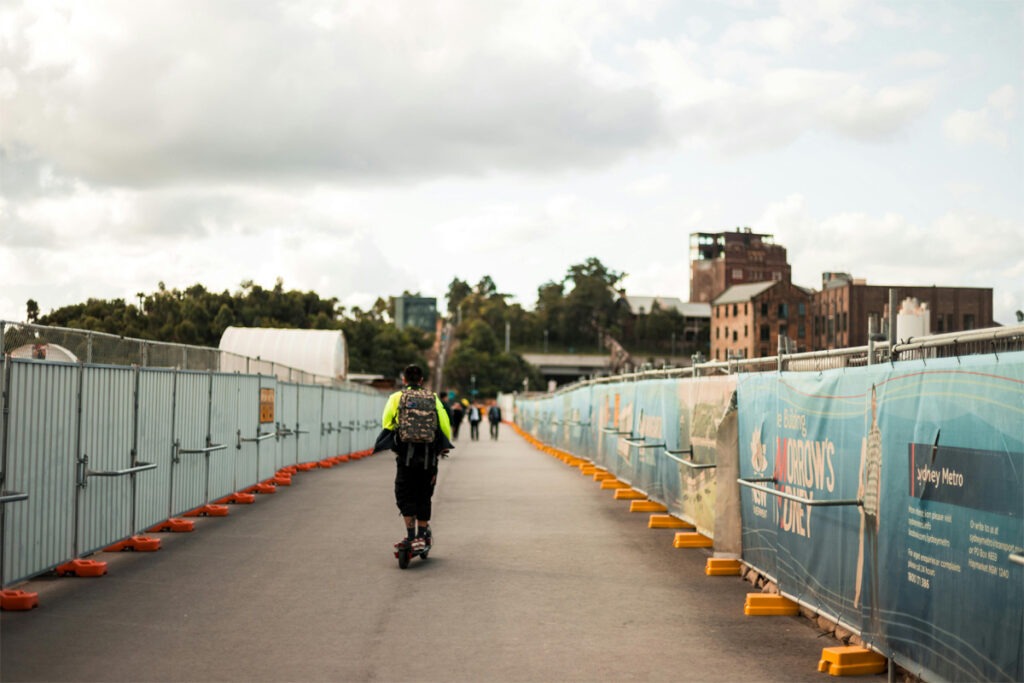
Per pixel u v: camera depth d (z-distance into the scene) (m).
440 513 15.65
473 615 8.20
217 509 14.79
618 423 20.09
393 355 154.12
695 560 11.08
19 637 7.29
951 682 5.61
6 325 8.04
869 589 6.70
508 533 13.27
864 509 6.78
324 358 50.56
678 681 6.35
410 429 10.56
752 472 9.57
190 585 9.36
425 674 6.41
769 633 7.70
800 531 8.13
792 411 8.34
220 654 6.86
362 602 8.66
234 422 16.61
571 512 15.80
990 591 5.22
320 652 6.94
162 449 12.53
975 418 5.37
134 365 11.32
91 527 10.08
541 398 46.09
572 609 8.48
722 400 10.93
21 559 8.45
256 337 51.62
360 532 13.12
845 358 7.95
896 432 6.30
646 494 16.19
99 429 10.20
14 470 8.24
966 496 5.46
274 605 8.50
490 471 25.58
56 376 9.04
